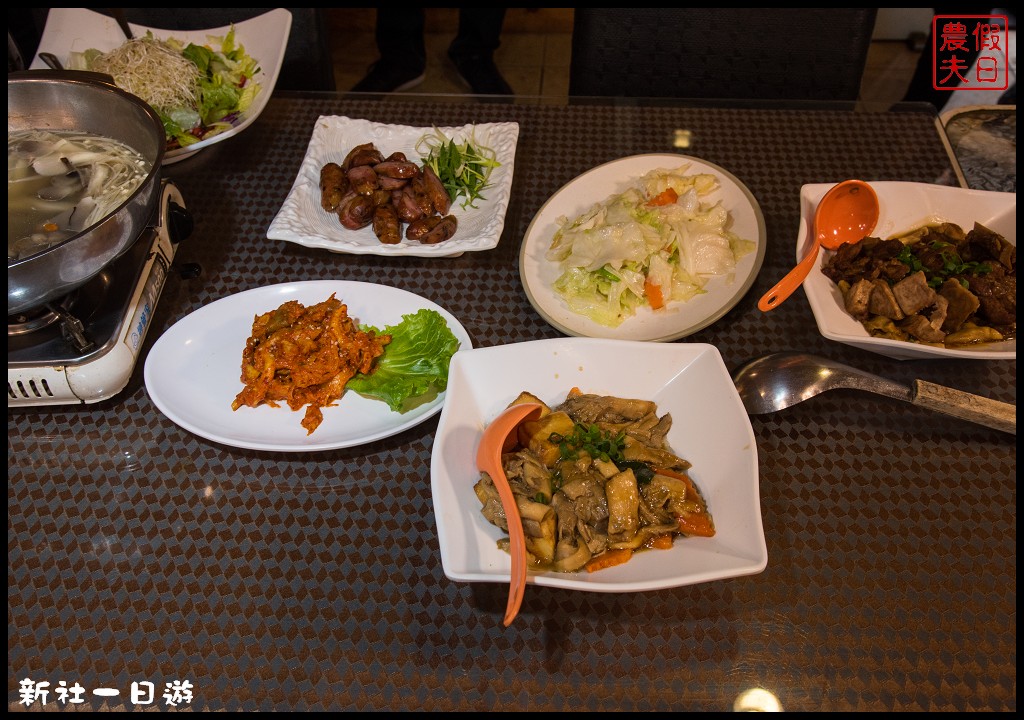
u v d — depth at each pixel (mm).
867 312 1260
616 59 1900
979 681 959
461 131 1603
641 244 1333
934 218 1392
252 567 1081
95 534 1118
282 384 1229
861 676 972
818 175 1566
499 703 963
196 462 1193
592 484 1033
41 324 1228
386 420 1210
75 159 1377
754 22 1822
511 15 3578
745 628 1014
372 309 1328
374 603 1045
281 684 980
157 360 1252
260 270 1444
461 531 1013
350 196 1474
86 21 1799
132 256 1312
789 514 1115
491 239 1375
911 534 1089
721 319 1348
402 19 3084
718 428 1102
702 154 1612
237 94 1705
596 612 1030
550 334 1340
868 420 1213
